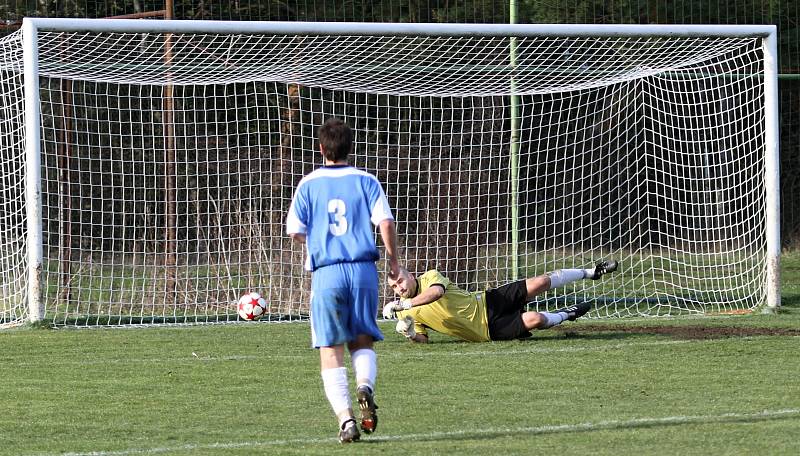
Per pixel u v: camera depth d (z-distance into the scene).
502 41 50.50
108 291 50.97
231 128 58.91
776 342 36.41
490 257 51.91
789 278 59.34
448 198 51.53
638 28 45.16
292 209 21.92
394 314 37.16
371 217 21.72
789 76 54.75
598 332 39.53
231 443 22.36
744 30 45.78
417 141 58.50
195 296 48.94
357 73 48.34
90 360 34.12
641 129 61.00
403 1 64.69
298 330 41.38
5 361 34.00
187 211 50.81
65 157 53.66
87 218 58.88
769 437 22.02
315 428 23.91
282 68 47.34
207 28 41.72
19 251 45.84
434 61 49.03
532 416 24.91
